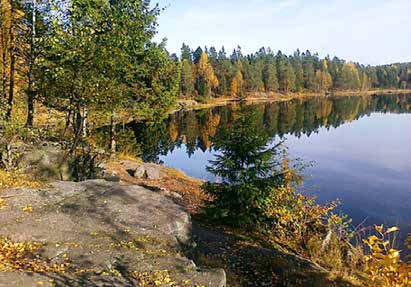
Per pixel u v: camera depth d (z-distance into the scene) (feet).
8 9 47.29
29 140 46.16
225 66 395.96
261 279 26.66
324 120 190.60
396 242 45.62
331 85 500.33
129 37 55.36
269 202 36.78
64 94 39.32
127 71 60.80
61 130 54.60
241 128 37.47
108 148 69.21
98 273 17.74
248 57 493.77
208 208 38.52
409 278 12.45
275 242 35.58
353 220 55.57
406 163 91.81
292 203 38.45
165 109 79.10
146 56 71.56
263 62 457.68
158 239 23.02
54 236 21.12
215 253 30.32
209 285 18.13
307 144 123.54
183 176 68.59
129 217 25.14
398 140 126.11
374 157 100.42
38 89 41.42
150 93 75.15
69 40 35.88
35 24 44.32
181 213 27.07
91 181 31.91
